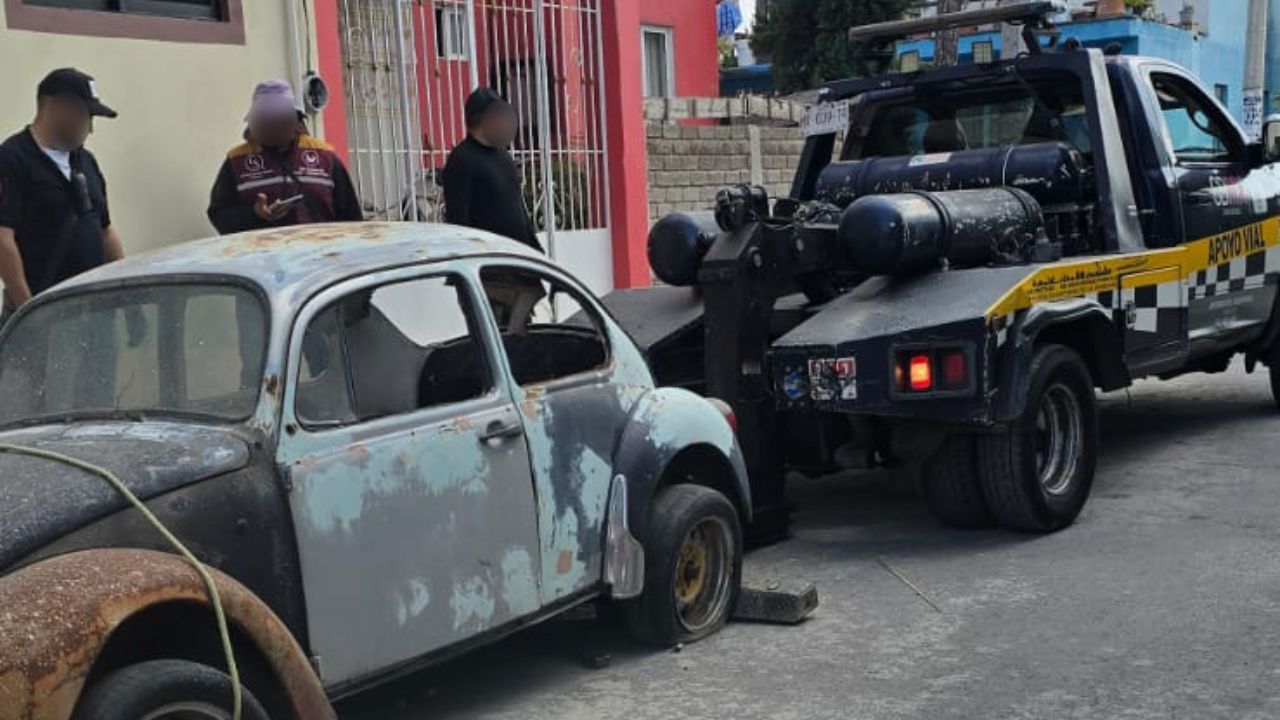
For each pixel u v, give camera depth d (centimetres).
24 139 625
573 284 516
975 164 759
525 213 810
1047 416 675
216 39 830
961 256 668
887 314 629
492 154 783
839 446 670
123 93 781
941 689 482
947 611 568
